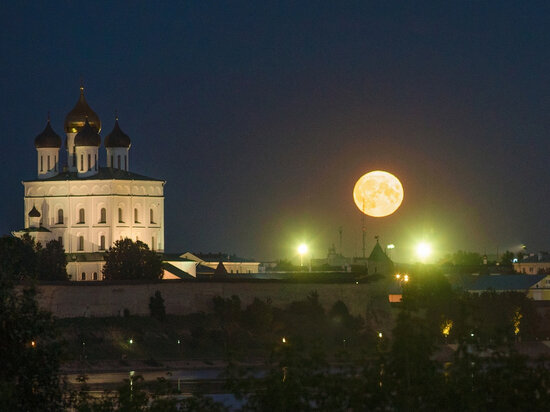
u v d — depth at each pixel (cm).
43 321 12700
